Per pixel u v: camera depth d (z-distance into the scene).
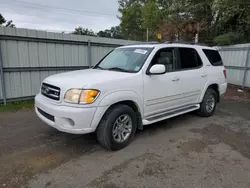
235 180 2.60
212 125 4.58
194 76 4.46
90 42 7.59
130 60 3.84
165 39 17.86
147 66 3.59
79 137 3.78
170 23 17.86
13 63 5.96
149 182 2.52
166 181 2.54
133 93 3.34
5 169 2.73
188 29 16.45
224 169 2.83
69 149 3.33
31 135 3.86
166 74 3.88
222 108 6.14
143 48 3.95
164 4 20.94
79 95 2.86
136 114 3.59
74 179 2.55
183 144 3.58
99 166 2.85
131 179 2.57
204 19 15.55
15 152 3.20
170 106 4.09
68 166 2.84
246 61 9.26
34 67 6.41
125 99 3.24
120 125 3.30
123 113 3.27
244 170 2.82
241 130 4.32
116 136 3.28
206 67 4.84
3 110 5.45
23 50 6.09
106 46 8.11
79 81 3.01
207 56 4.95
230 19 12.51
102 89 2.97
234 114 5.51
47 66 6.70
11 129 4.14
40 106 3.27
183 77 4.19
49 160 2.99
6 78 5.91
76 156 3.12
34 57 6.35
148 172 2.72
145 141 3.67
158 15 21.95
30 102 6.29
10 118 4.84
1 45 5.64
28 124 4.44
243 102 6.98
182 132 4.13
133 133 3.53
